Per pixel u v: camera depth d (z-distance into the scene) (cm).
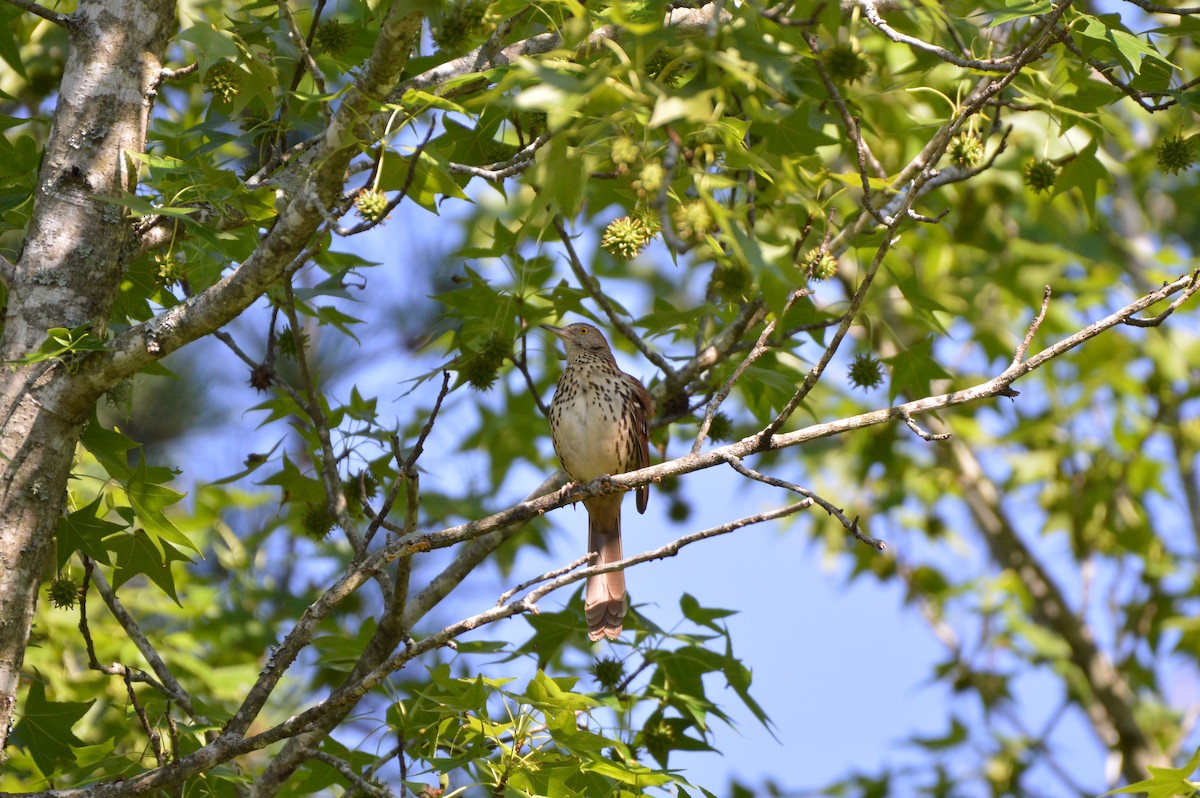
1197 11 940
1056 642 1961
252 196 971
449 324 1458
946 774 1986
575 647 1362
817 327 1162
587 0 820
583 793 902
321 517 1126
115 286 884
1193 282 763
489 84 893
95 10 908
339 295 1104
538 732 845
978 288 1916
